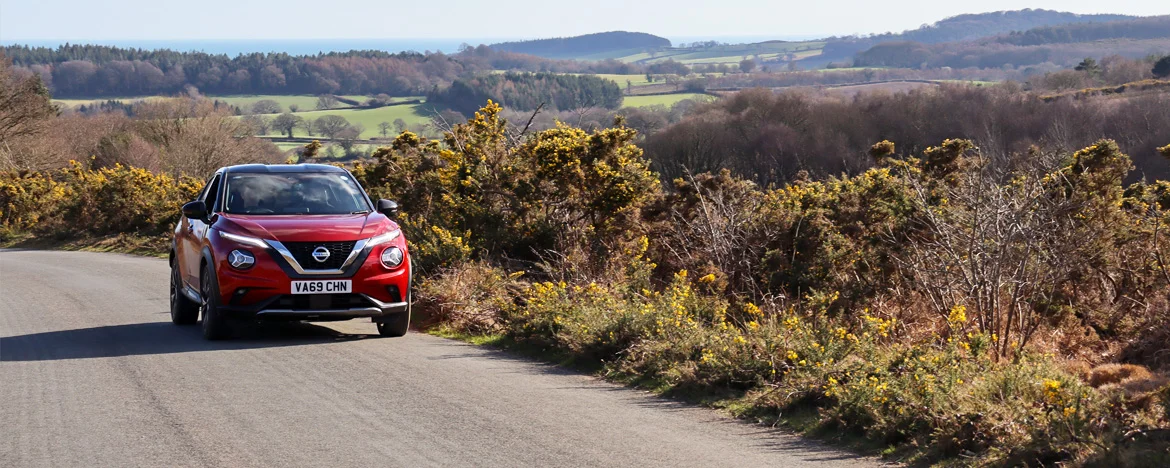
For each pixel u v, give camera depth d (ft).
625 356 26.37
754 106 217.36
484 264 40.40
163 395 22.25
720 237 41.45
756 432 19.44
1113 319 32.07
